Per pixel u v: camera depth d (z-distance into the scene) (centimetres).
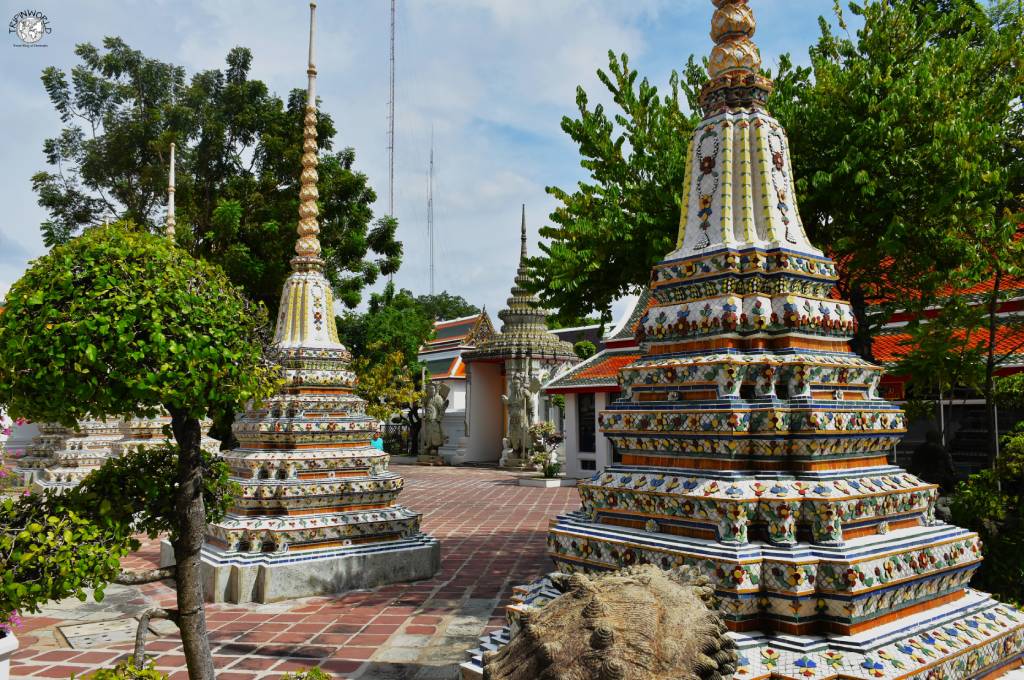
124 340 379
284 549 962
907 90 798
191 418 434
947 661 468
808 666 436
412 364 3684
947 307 891
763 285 570
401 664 690
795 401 534
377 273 2956
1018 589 738
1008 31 862
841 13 970
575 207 1000
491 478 2828
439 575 1073
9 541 373
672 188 918
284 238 2405
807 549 482
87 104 2692
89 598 938
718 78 625
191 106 2716
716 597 470
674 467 565
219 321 425
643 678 296
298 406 1075
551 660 312
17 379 381
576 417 2683
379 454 1123
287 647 740
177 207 2530
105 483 430
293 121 2688
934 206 770
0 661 414
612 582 363
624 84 1012
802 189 851
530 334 3447
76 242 419
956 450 1396
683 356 580
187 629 433
